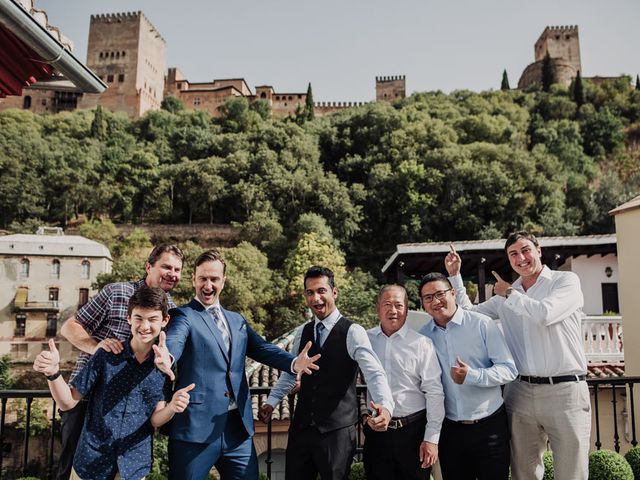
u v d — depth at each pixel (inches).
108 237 2230.6
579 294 141.1
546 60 3380.9
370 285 1827.0
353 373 135.3
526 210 2114.9
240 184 2422.5
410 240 2183.8
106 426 112.1
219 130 3171.8
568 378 137.6
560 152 2532.0
